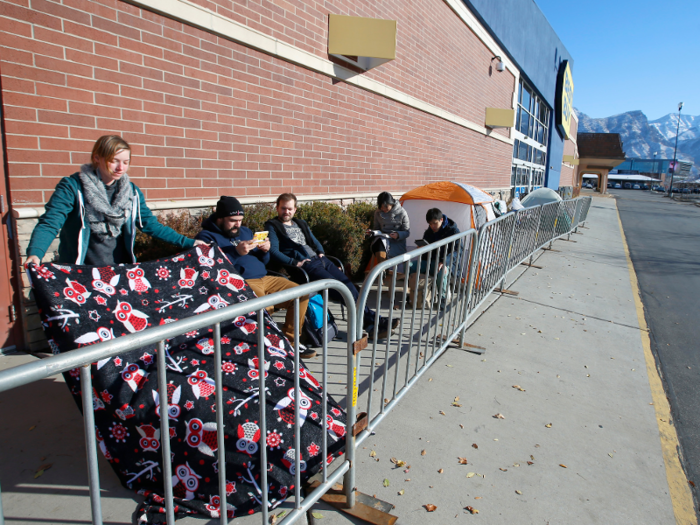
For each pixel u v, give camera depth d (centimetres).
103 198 262
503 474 254
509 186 1684
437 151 1005
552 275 794
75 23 336
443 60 975
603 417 330
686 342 525
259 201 518
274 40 509
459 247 380
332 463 245
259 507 205
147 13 383
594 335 506
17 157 316
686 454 296
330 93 625
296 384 178
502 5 1280
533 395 352
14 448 239
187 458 202
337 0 612
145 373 212
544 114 2277
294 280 440
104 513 197
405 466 253
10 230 321
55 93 329
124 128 376
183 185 432
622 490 252
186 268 258
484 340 457
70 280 212
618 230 1628
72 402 288
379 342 424
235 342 241
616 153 5022
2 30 300
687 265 1019
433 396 334
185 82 421
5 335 330
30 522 190
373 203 768
